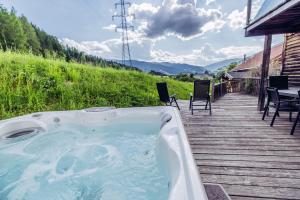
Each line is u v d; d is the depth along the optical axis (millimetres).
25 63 5645
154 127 3570
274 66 11312
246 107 5551
